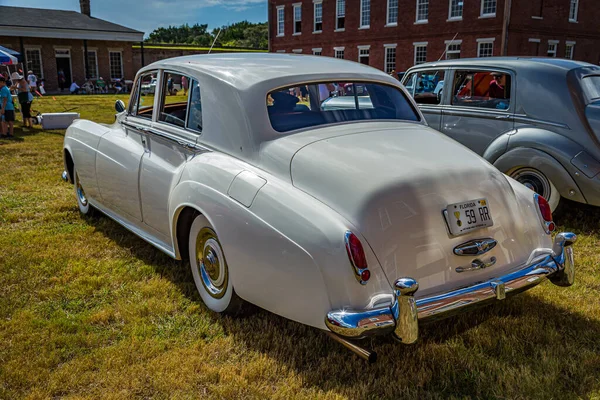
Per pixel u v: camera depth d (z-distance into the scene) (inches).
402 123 137.5
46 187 259.4
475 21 1056.2
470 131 224.8
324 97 131.0
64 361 109.1
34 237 181.5
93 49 1574.8
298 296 97.2
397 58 1216.8
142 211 152.4
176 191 127.0
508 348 114.0
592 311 131.1
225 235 110.2
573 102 192.1
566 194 192.2
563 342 117.7
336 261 91.7
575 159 187.3
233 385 99.7
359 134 120.6
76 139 193.3
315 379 102.5
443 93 238.4
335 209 97.9
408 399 97.0
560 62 208.2
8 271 152.0
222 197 111.7
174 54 1809.8
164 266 158.4
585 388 100.4
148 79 159.0
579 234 191.6
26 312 127.3
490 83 218.8
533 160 197.3
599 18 1162.0
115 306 132.6
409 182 100.6
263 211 103.0
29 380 100.7
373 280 93.0
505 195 113.0
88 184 186.5
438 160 110.5
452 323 125.0
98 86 1497.3
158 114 149.7
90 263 159.6
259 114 119.0
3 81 440.5
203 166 121.2
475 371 106.1
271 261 100.7
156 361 107.0
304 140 114.8
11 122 451.2
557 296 140.1
